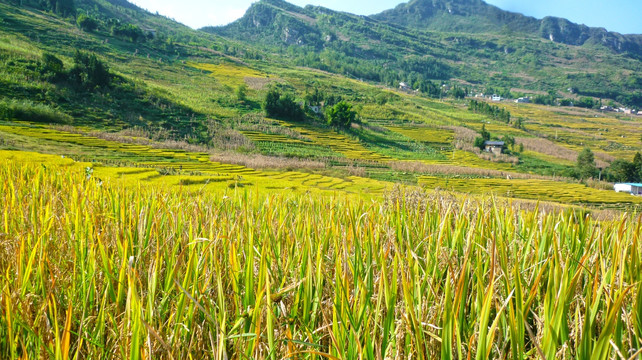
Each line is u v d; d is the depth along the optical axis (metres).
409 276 2.80
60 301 3.07
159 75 157.38
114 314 2.93
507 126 183.88
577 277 2.29
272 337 2.29
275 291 3.02
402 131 147.00
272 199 5.82
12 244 3.69
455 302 2.12
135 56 176.25
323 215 5.63
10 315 2.37
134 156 62.44
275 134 110.94
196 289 2.88
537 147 149.00
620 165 103.88
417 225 4.68
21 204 5.00
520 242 3.95
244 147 90.31
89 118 89.12
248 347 2.45
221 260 3.39
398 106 195.38
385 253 2.86
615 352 2.12
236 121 115.56
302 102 152.38
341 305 2.44
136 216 4.43
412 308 2.16
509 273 3.17
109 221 4.42
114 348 2.54
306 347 2.55
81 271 3.22
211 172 53.84
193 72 179.00
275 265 3.43
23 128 66.31
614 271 2.38
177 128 98.69
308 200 6.47
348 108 130.88
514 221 4.70
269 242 3.61
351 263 3.16
